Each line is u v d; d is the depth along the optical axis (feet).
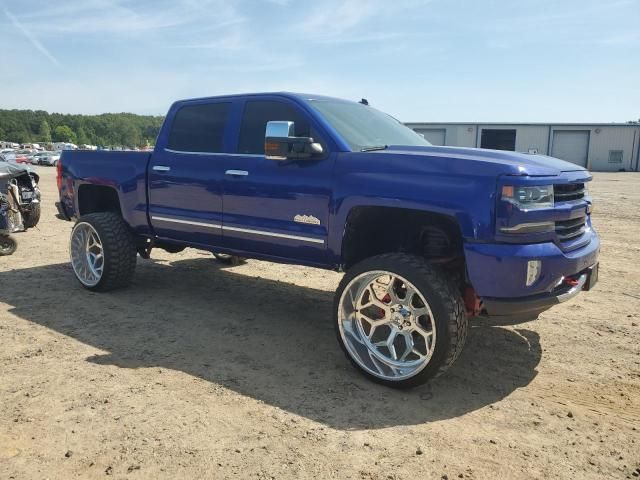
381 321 12.18
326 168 13.10
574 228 12.53
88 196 20.34
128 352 13.64
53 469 8.64
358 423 10.31
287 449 9.33
